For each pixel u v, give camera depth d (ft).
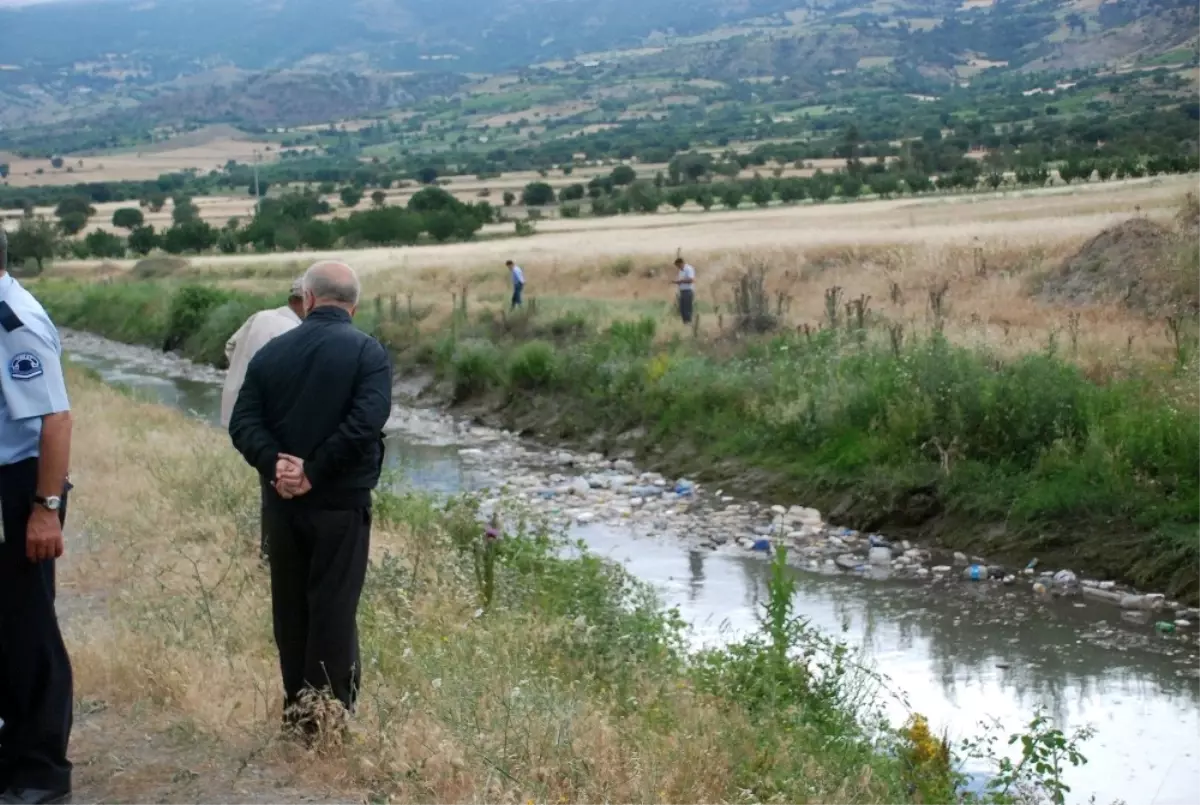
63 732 17.39
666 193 372.79
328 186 622.54
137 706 20.72
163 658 22.43
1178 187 208.13
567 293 125.49
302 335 19.30
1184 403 53.72
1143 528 48.32
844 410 62.03
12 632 17.07
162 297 147.54
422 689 21.71
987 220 168.76
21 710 17.21
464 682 21.65
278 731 19.53
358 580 19.35
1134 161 296.30
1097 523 49.42
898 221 185.37
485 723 19.89
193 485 40.22
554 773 18.42
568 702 21.30
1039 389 56.54
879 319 78.28
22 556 16.97
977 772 28.55
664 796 18.89
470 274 140.97
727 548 52.24
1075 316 73.77
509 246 196.03
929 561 50.70
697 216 284.20
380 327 106.01
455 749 18.38
